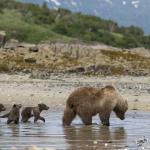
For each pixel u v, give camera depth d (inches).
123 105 1285.7
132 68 3056.1
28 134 1056.8
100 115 1232.2
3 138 993.5
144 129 1152.2
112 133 1088.8
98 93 1234.6
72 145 914.7
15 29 7450.8
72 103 1218.0
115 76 2746.1
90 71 2807.6
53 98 1747.0
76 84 2269.9
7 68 2763.3
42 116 1374.3
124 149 872.9
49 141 959.0
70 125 1219.9
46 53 3088.1
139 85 2332.7
